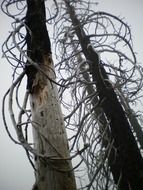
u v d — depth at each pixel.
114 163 5.20
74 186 2.47
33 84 3.02
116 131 5.21
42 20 3.40
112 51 6.02
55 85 3.10
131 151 5.02
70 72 6.77
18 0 3.64
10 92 2.80
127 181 4.86
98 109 6.38
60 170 2.43
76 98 6.44
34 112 2.89
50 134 2.67
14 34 3.08
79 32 6.98
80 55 7.68
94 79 5.85
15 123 2.60
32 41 3.21
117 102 5.48
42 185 2.46
